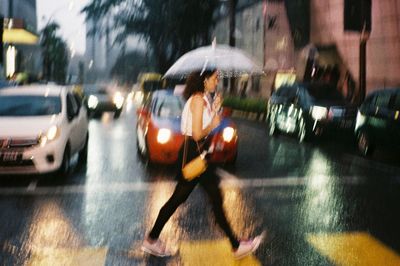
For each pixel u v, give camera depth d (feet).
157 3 128.98
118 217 21.12
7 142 27.48
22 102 32.04
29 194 25.61
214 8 126.41
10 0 90.27
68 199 24.44
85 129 36.52
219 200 15.78
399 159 36.88
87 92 87.30
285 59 104.63
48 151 28.14
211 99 15.51
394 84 70.33
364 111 38.68
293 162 35.55
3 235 18.75
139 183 28.27
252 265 15.35
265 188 26.76
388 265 15.34
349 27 59.31
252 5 124.36
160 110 34.14
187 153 15.44
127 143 47.73
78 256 16.38
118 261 15.88
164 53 138.62
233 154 32.60
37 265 15.64
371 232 18.81
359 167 33.40
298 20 99.04
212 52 17.78
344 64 83.15
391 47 71.10
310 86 50.85
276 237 18.24
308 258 15.96
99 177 30.22
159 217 16.08
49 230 19.34
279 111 52.80
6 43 109.91
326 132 46.19
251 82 121.60
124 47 143.02
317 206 22.82
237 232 18.92
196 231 19.08
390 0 70.79
